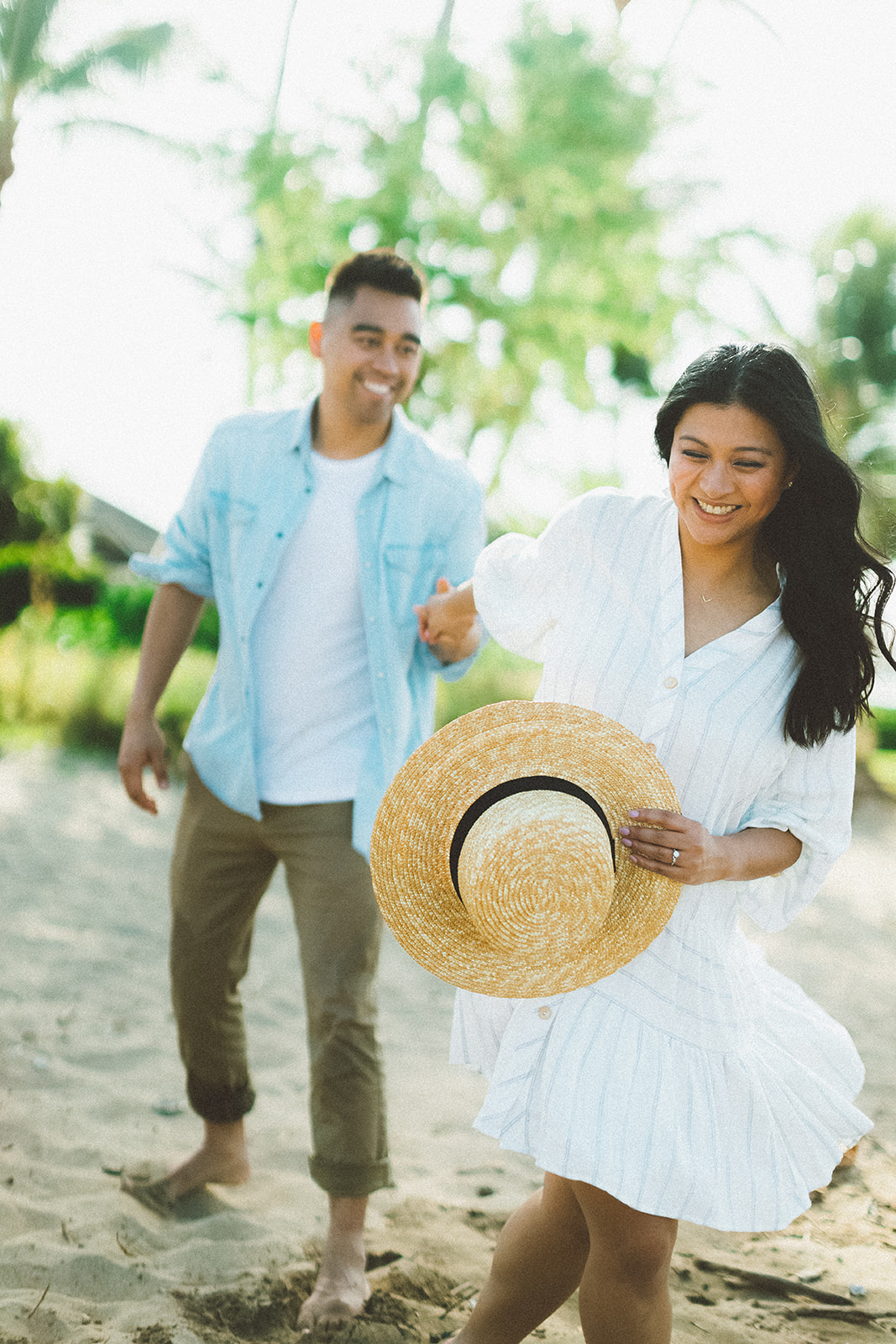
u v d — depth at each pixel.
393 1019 4.84
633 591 2.14
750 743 2.06
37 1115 3.49
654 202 19.75
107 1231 2.92
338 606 2.94
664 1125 1.96
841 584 2.05
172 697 11.37
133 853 7.26
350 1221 2.78
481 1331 2.24
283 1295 2.72
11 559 15.41
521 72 18.59
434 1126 3.78
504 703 2.04
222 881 2.99
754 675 2.08
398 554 2.94
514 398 19.83
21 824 7.71
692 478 1.98
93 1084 3.77
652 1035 2.03
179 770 10.36
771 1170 2.03
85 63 16.59
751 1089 2.04
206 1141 3.20
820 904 8.13
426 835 2.08
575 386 19.98
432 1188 3.33
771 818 2.08
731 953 2.12
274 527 2.93
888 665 2.11
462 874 1.97
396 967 5.64
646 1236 1.97
